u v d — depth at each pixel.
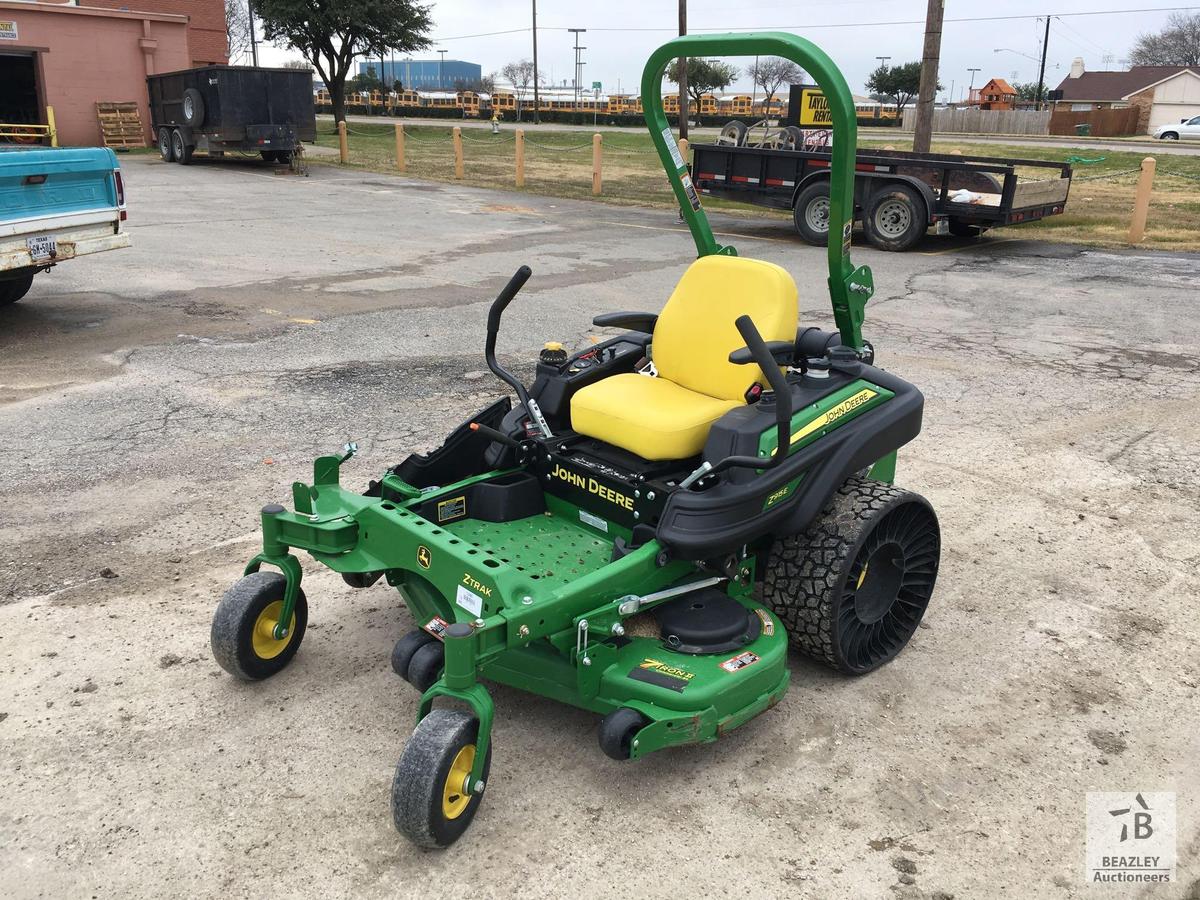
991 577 4.65
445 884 2.76
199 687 3.64
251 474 5.47
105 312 9.11
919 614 4.07
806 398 3.66
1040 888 2.81
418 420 6.37
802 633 3.65
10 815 2.99
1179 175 24.98
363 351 7.99
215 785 3.14
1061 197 14.76
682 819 3.04
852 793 3.17
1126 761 3.37
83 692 3.59
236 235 13.55
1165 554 4.90
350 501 3.54
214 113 22.02
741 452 3.41
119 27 26.42
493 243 13.69
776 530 3.50
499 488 3.85
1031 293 11.00
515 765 3.26
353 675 3.74
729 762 3.31
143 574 4.42
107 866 2.80
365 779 3.18
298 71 22.44
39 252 7.95
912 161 13.68
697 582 3.49
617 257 12.76
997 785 3.23
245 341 8.21
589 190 20.92
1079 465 6.01
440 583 3.19
